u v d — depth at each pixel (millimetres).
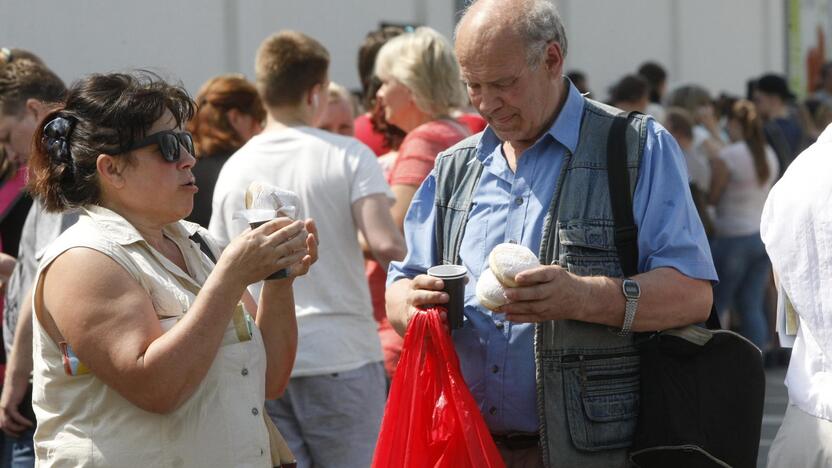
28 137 5656
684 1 17703
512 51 3936
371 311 5785
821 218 3785
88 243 3572
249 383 3740
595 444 3990
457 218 4332
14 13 8961
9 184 5785
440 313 4020
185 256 3928
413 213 4531
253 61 11055
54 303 3549
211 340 3502
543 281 3752
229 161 5797
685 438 3916
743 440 3953
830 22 22688
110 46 9664
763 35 19766
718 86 18578
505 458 4172
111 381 3498
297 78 5785
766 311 12711
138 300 3551
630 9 16609
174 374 3455
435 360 4027
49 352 3639
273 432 4000
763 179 11570
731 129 12055
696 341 3967
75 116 3707
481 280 3846
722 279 11727
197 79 10422
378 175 5703
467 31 3994
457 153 4434
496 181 4273
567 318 3846
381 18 12805
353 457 5602
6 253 5820
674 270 3949
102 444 3562
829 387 3846
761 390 3975
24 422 5297
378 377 5770
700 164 11539
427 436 4004
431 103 6293
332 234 5609
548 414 4004
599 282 3855
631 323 3881
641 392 4031
